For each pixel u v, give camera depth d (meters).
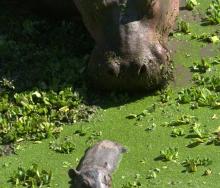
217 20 23.20
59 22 23.88
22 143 19.00
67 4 23.61
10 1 24.83
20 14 24.27
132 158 18.06
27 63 21.69
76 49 22.25
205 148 18.22
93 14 20.53
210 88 20.42
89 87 20.59
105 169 14.12
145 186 17.11
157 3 20.47
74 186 13.80
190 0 24.11
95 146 15.38
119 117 19.56
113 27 20.28
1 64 21.69
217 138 18.45
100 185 13.60
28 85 20.78
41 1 24.08
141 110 19.77
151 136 18.78
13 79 21.02
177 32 22.92
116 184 17.23
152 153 18.19
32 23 23.45
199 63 21.41
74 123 19.50
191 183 17.11
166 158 17.91
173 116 19.44
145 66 19.89
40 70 21.33
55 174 17.77
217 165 17.61
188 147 18.30
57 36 22.91
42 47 22.44
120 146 15.68
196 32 22.88
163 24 20.78
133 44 20.08
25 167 18.11
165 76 20.38
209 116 19.33
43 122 19.42
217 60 21.53
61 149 18.55
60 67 21.34
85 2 20.64
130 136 18.84
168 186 17.06
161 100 20.08
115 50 20.06
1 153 18.69
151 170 17.62
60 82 20.78
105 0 20.42
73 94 20.22
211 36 22.56
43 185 17.42
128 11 20.39
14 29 23.36
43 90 20.48
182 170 17.53
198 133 18.59
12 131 19.28
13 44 22.50
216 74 20.94
